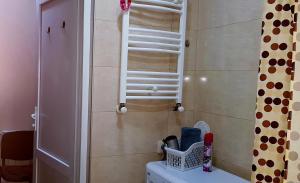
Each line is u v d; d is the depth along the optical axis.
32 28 3.22
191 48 2.13
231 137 1.84
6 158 3.00
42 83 2.38
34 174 2.50
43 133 2.38
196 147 1.85
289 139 0.91
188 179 1.66
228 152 1.86
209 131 2.00
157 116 2.04
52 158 2.18
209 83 2.01
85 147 1.84
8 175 2.78
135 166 1.99
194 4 2.11
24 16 3.18
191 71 2.14
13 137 3.04
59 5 2.10
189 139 1.87
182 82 2.04
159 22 1.99
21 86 3.22
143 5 1.84
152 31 1.89
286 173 0.92
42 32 2.38
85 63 1.80
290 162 0.91
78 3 1.85
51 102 2.23
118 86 1.88
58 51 2.12
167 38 1.94
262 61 1.03
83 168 1.84
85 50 1.79
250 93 1.71
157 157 2.06
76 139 1.90
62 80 2.07
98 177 1.87
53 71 2.20
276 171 1.01
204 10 2.04
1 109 3.16
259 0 1.66
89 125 1.84
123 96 1.84
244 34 1.75
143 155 2.01
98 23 1.80
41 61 2.41
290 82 0.95
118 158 1.93
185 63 2.12
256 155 1.05
